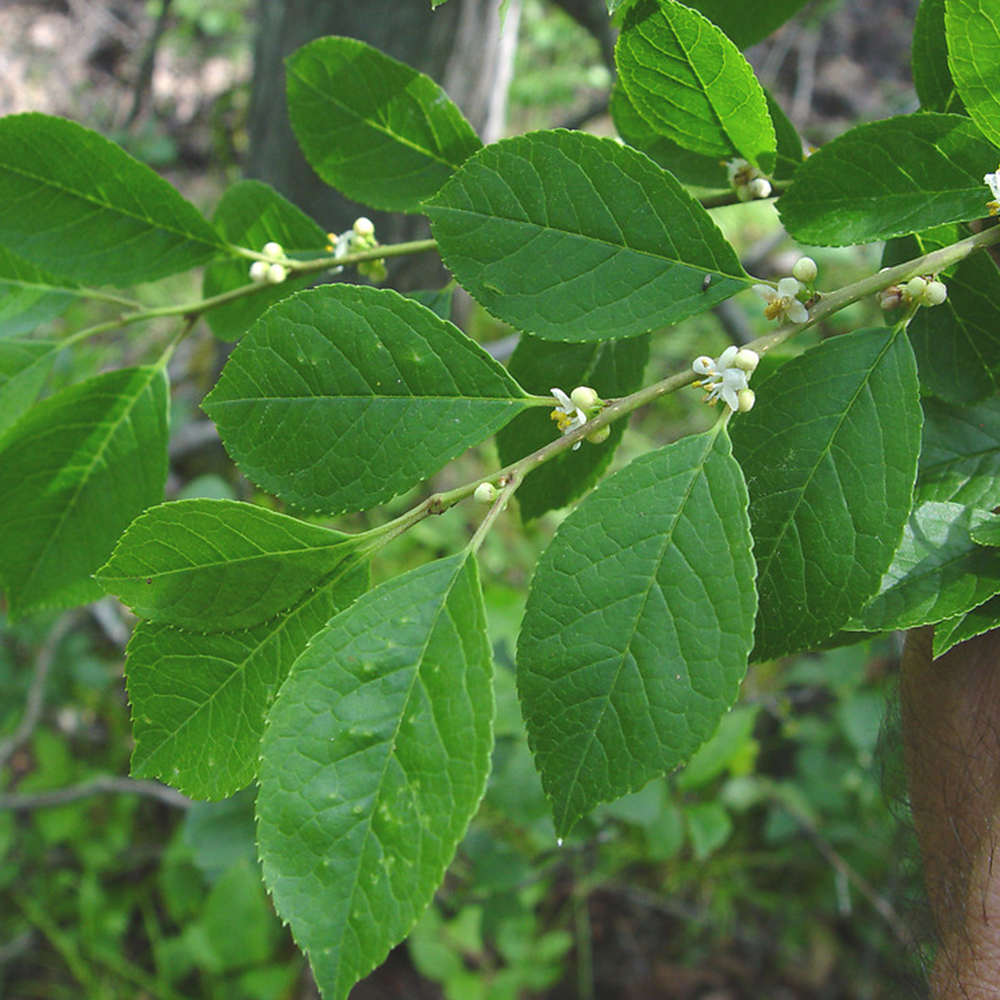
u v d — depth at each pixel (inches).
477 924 32.8
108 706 38.5
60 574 14.4
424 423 10.3
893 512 9.9
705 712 9.2
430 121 13.9
